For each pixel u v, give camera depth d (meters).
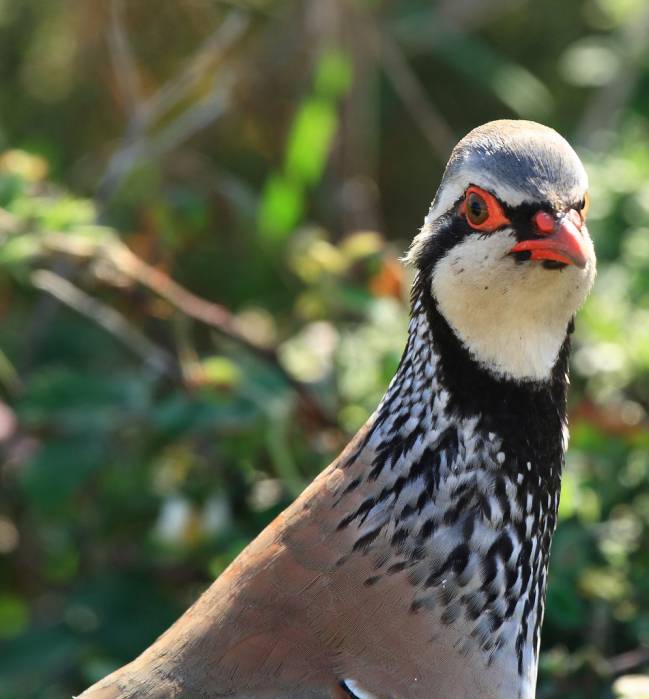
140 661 7.31
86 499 11.75
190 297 10.50
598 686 8.71
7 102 14.93
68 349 13.25
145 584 10.91
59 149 14.86
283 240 12.72
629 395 10.71
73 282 11.80
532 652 7.55
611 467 10.06
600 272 11.46
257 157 14.99
